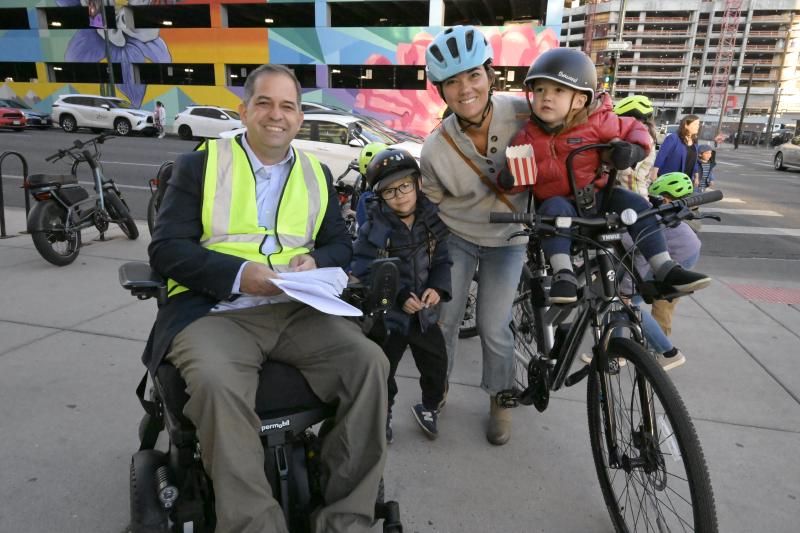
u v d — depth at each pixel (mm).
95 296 4301
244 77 29266
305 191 1967
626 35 121250
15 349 3359
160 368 1665
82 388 2955
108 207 5902
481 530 2107
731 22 115750
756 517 2180
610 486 2139
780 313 4559
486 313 2590
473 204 2582
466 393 3195
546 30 24562
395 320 2391
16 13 35125
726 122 88188
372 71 28391
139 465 1751
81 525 2029
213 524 1670
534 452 2621
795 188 14812
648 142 2135
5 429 2576
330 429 1838
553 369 2316
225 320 1762
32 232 4809
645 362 1818
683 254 3148
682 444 1655
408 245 2391
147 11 32156
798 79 117375
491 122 2414
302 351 1757
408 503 2244
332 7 29359
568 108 2105
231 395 1487
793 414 2967
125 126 21516
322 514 1641
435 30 26047
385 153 2350
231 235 1841
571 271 2010
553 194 2301
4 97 30891
